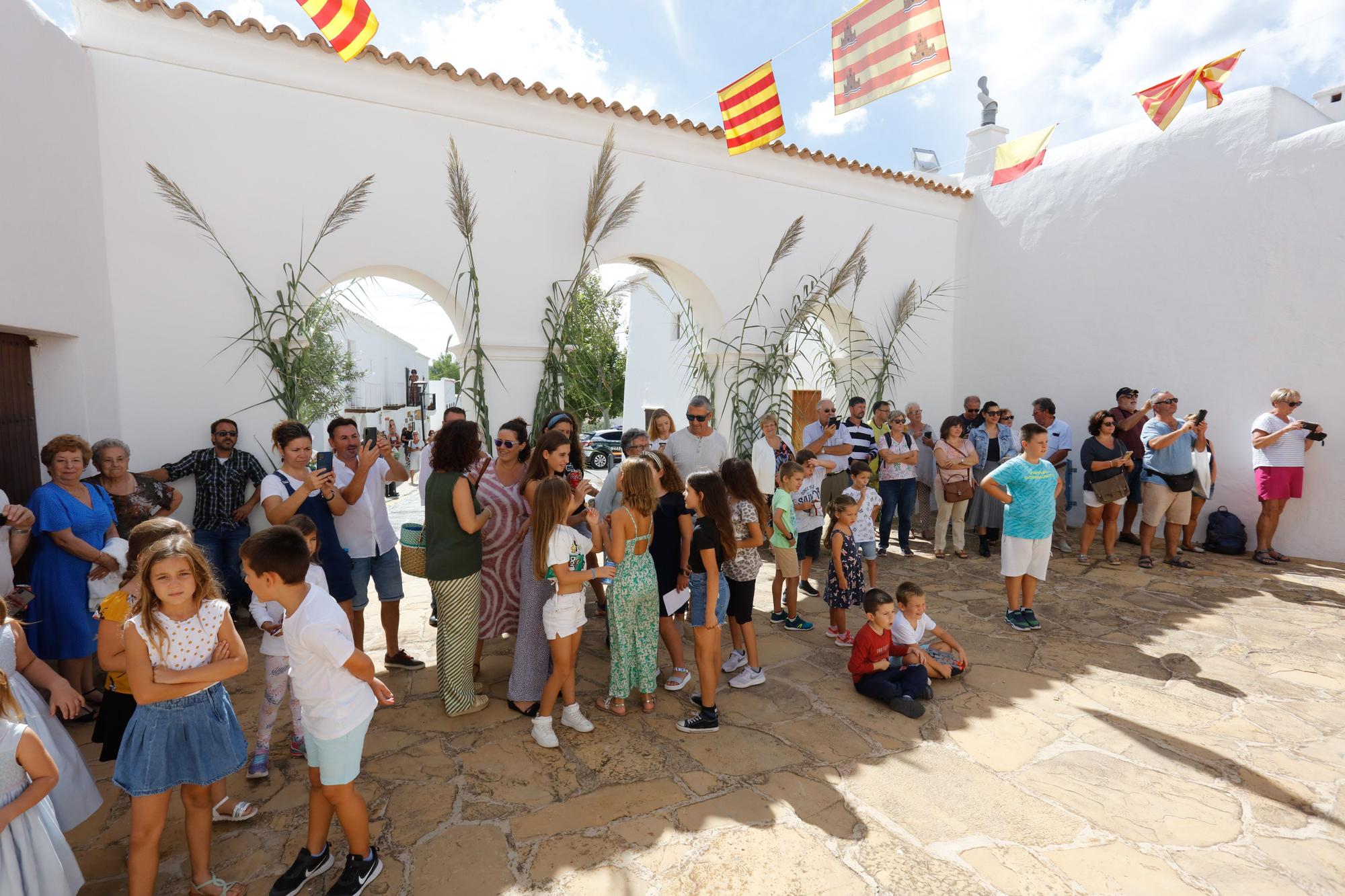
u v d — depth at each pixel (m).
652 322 17.36
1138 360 8.05
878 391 8.88
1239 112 7.20
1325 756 3.35
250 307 5.39
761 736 3.56
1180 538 7.20
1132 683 4.18
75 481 3.67
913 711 3.75
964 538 7.79
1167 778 3.16
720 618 4.02
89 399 4.65
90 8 4.75
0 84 3.81
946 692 4.08
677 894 2.41
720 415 8.00
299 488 3.58
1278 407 6.62
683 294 8.02
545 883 2.47
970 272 9.64
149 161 5.00
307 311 5.63
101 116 4.84
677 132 7.02
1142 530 6.79
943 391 9.75
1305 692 4.04
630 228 6.92
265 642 3.09
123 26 4.86
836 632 4.88
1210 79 6.10
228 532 5.10
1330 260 6.61
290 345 5.56
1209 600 5.73
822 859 2.60
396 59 5.58
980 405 8.05
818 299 8.19
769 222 7.84
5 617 2.41
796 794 3.03
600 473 16.72
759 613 5.62
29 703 2.43
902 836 2.74
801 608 5.73
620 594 3.65
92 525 3.69
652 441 5.91
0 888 1.90
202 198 5.18
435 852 2.64
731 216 7.56
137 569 2.46
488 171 6.20
